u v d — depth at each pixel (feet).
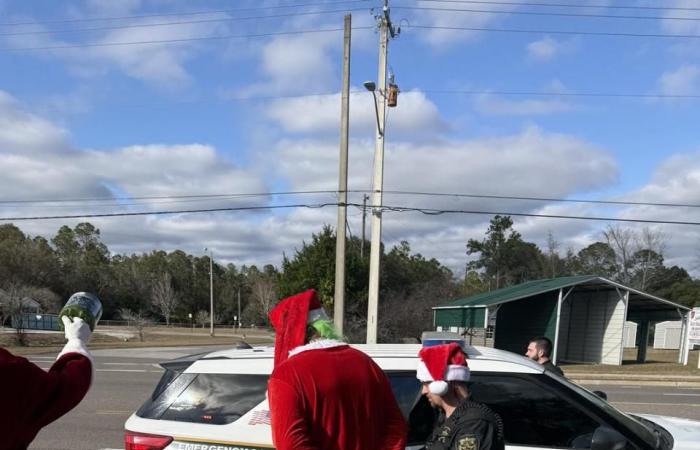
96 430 28.19
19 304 115.44
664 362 87.71
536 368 12.94
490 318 81.82
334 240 115.24
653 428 13.74
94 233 335.06
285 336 8.41
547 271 220.64
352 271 113.60
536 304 91.40
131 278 279.90
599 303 87.97
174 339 137.90
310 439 7.20
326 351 7.88
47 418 5.06
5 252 222.28
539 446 12.00
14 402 4.63
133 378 49.44
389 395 8.23
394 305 113.80
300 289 113.50
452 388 9.52
